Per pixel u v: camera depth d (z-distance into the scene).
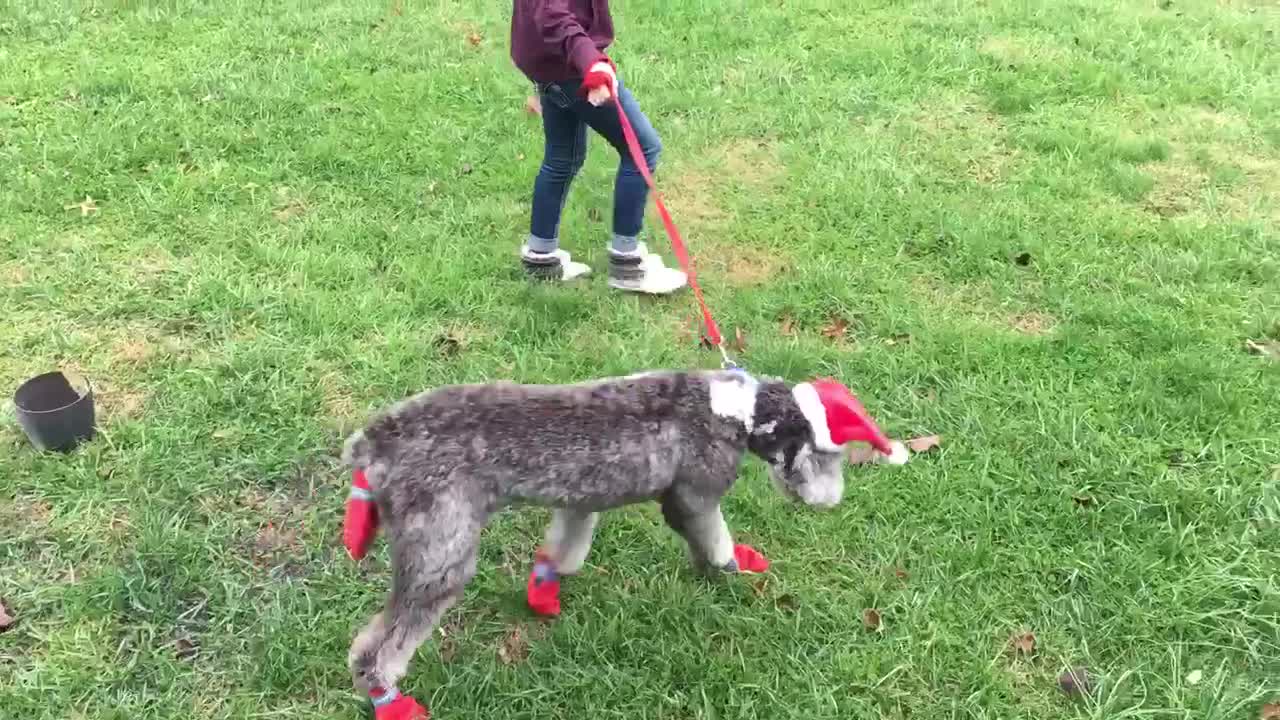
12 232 3.82
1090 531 2.85
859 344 3.48
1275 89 5.10
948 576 2.74
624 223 3.57
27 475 2.91
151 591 2.65
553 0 3.17
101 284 3.61
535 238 3.64
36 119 4.57
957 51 5.47
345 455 2.31
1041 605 2.68
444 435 2.26
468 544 2.27
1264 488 2.90
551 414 2.30
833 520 2.88
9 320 3.45
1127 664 2.56
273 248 3.76
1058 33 5.72
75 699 2.45
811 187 4.23
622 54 5.40
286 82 4.98
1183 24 5.87
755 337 3.48
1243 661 2.57
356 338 3.44
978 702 2.51
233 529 2.83
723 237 3.99
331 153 4.35
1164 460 3.03
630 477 2.33
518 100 4.93
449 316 3.56
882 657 2.58
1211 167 4.40
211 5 5.93
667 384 2.40
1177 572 2.74
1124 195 4.19
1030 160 4.46
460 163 4.37
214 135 4.47
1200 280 3.71
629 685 2.53
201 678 2.51
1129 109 4.91
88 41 5.41
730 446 2.40
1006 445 3.09
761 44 5.61
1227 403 3.16
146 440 3.02
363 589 2.69
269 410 3.15
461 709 2.47
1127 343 3.42
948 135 4.69
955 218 4.01
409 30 5.71
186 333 3.43
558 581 2.67
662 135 4.64
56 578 2.69
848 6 6.11
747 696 2.52
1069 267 3.78
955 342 3.43
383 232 3.90
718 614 2.66
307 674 2.52
